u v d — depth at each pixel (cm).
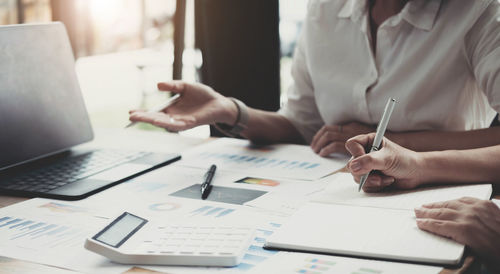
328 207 84
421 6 125
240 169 110
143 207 88
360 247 67
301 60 149
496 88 114
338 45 138
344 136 122
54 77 123
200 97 129
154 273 64
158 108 122
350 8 135
